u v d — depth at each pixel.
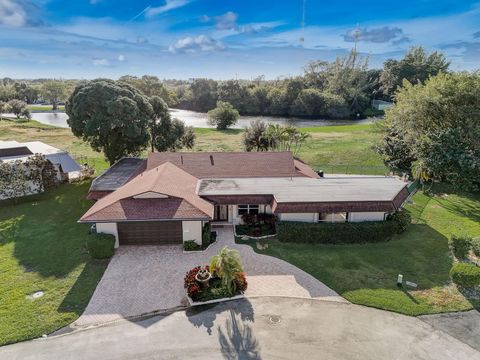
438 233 27.48
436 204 34.31
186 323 17.08
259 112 130.38
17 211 32.19
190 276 19.59
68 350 15.41
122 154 42.84
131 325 16.98
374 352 15.27
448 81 38.62
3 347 15.65
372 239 25.45
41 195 36.56
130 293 19.52
